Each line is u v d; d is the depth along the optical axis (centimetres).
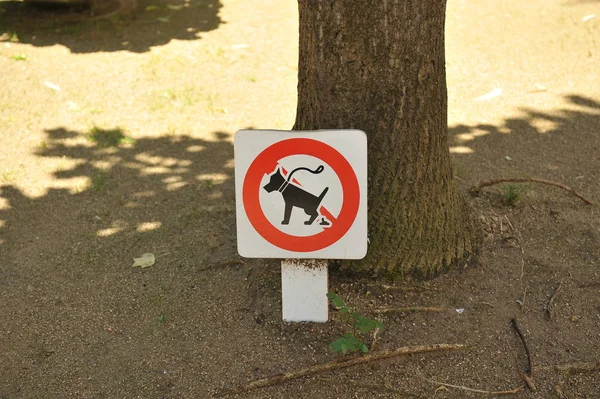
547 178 476
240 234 303
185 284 370
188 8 855
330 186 294
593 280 365
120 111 587
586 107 593
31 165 505
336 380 300
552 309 341
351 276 345
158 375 309
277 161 293
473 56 701
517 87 634
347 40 309
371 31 306
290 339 320
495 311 339
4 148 527
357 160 290
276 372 304
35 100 601
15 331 342
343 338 296
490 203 435
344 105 320
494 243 389
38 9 831
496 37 746
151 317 347
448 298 343
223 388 299
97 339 334
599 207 434
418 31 308
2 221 439
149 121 571
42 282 380
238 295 355
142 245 410
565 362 311
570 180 473
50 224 436
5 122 563
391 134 324
